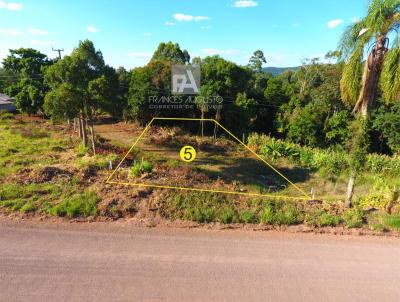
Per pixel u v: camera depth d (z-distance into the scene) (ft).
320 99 107.45
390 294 19.02
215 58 102.42
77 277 19.67
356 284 19.89
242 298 18.22
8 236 24.44
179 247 23.72
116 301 17.63
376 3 27.58
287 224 28.32
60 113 50.01
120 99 56.95
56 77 51.55
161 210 29.91
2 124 78.54
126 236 25.14
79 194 32.14
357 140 31.42
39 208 29.19
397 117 93.76
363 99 30.58
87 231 25.73
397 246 24.99
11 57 100.63
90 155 51.62
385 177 55.31
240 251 23.45
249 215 28.89
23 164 44.65
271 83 122.62
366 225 28.48
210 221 28.50
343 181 54.49
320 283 19.89
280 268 21.38
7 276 19.60
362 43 29.01
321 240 25.63
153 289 18.75
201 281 19.65
